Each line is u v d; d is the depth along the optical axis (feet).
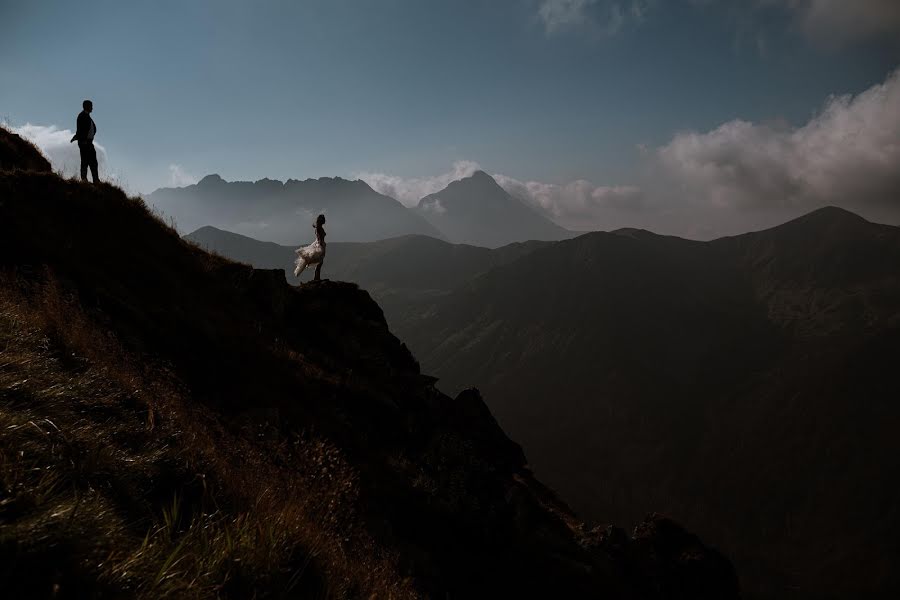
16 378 14.58
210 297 55.26
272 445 30.27
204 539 11.12
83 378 17.95
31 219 42.80
